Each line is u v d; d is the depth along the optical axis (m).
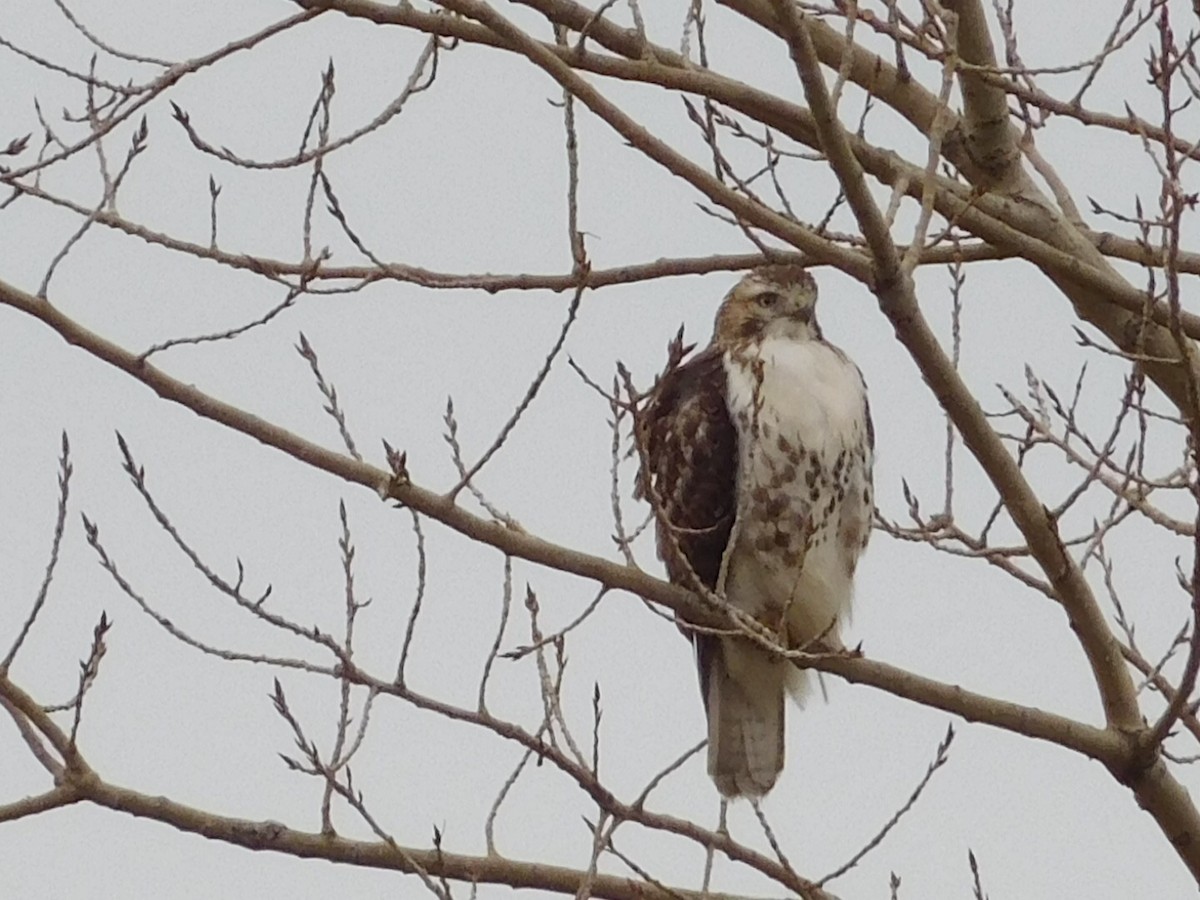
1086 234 11.48
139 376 9.21
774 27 10.53
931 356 9.33
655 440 12.55
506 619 9.48
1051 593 10.99
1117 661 10.12
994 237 10.87
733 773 12.71
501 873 9.85
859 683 10.05
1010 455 9.67
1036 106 10.92
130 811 9.45
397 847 9.23
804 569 12.27
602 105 9.41
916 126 11.44
